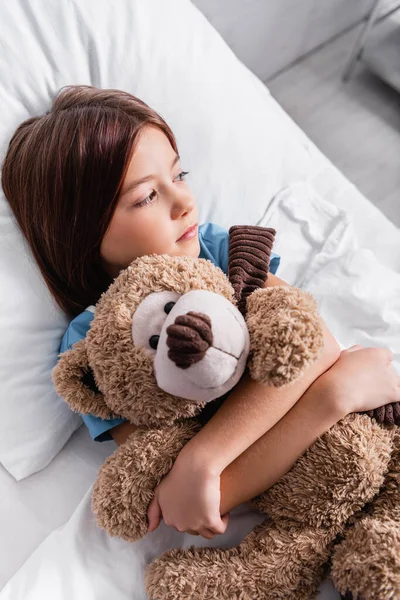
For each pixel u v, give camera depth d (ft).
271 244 2.34
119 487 1.77
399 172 4.91
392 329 2.68
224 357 1.46
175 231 2.08
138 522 1.83
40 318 2.34
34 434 2.31
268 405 1.85
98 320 1.74
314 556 1.84
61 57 2.48
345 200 3.30
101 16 2.58
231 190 2.97
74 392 1.83
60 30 2.48
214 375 1.46
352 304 2.74
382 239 3.16
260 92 3.33
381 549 1.68
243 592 1.78
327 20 5.14
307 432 1.88
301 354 1.49
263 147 3.08
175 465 1.85
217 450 1.82
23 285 2.31
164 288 1.69
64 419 2.36
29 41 2.41
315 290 2.81
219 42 3.04
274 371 1.51
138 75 2.68
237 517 2.16
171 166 2.09
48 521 2.23
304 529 1.86
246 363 1.61
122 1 2.65
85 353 1.82
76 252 2.14
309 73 5.37
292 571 1.81
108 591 1.98
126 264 2.18
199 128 2.83
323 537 1.84
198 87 2.84
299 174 3.25
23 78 2.39
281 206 3.11
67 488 2.31
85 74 2.57
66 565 1.99
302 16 4.79
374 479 1.81
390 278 2.83
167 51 2.77
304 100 5.25
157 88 2.72
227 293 1.79
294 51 5.21
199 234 2.57
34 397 2.31
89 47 2.56
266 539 1.89
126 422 2.01
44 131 2.09
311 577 1.86
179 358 1.41
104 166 1.92
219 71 2.95
